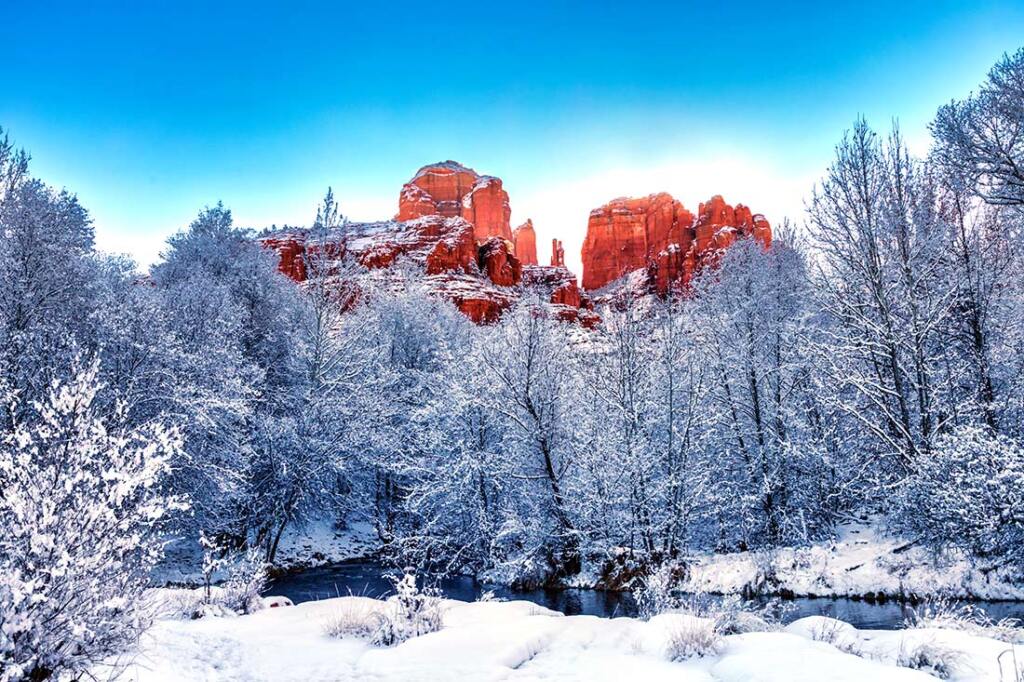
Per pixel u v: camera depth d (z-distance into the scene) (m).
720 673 5.69
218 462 20.34
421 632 7.89
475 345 23.41
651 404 21.02
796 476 20.45
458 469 21.23
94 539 4.55
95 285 19.00
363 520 30.00
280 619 8.98
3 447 5.03
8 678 3.90
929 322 16.30
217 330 21.92
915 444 15.62
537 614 9.57
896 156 16.86
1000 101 14.41
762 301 22.62
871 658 6.32
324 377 25.31
